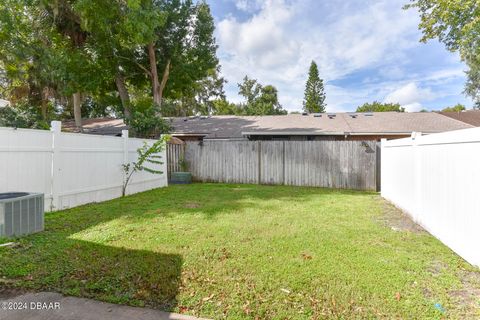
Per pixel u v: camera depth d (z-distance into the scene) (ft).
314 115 53.36
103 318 7.01
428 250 11.44
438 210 12.88
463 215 10.66
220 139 42.70
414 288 8.38
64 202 18.63
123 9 36.96
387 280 8.79
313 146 32.58
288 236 12.96
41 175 16.96
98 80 40.73
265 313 7.20
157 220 15.70
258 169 34.60
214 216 16.67
